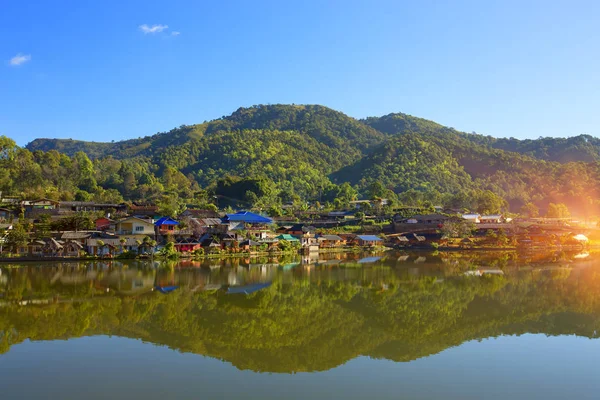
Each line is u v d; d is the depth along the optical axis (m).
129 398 23.16
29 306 43.50
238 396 23.53
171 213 124.88
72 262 79.94
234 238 102.75
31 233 92.25
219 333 35.66
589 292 54.31
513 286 58.50
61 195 139.50
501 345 33.19
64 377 25.94
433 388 24.80
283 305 46.09
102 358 29.39
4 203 118.69
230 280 61.16
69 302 45.53
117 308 43.22
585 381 25.81
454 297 51.22
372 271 73.94
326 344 33.41
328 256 105.50
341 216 161.12
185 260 87.00
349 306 46.31
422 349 32.28
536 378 26.33
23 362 28.45
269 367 28.23
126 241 88.50
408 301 49.00
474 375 26.88
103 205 127.56
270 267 78.62
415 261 92.88
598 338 35.00
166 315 40.94
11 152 148.25
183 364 28.47
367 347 32.78
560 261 92.94
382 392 24.25
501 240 126.31
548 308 45.59
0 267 71.94
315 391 24.34
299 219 156.88
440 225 139.50
